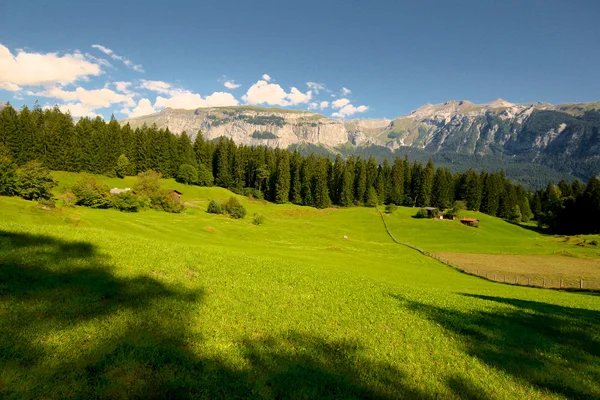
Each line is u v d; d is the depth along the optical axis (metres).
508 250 90.88
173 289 16.42
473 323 18.33
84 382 8.49
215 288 18.05
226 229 74.62
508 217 166.38
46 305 12.21
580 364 14.13
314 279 25.12
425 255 78.38
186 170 151.38
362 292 23.31
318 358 11.79
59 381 8.43
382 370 11.66
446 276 53.38
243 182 167.25
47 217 48.53
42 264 16.23
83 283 14.77
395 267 55.25
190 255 24.92
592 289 49.97
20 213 47.50
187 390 8.85
